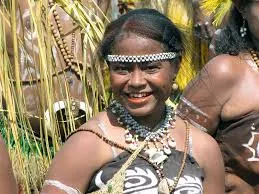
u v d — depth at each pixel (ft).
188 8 15.35
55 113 12.90
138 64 10.06
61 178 10.09
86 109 13.25
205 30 14.75
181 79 13.99
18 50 12.92
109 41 10.15
